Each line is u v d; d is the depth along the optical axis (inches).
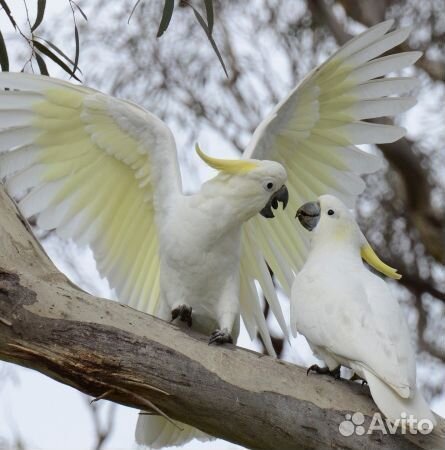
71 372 349.4
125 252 448.1
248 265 453.7
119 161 433.7
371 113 452.1
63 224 438.3
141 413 438.9
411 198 764.6
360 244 407.2
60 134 426.9
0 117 418.6
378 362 341.4
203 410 355.3
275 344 644.7
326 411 353.1
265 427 354.0
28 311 351.3
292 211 463.8
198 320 436.8
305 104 440.5
